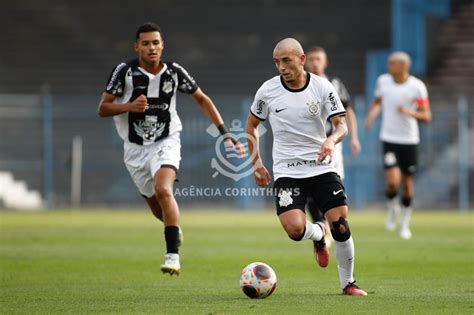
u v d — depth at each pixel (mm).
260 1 120938
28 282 35719
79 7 120875
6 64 114938
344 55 116062
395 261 43375
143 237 58344
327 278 36969
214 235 60094
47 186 94562
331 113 31297
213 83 114312
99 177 94750
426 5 112062
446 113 93438
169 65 35531
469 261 43406
